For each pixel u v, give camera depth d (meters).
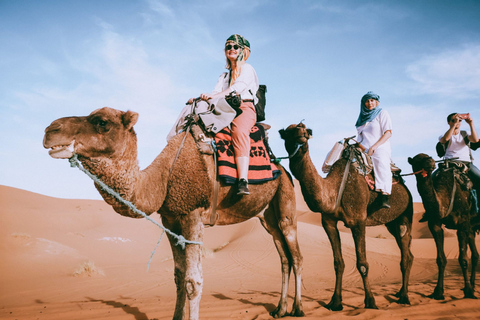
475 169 8.23
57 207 48.28
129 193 3.64
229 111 4.71
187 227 4.35
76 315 6.62
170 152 4.37
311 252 24.81
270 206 6.05
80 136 3.33
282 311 6.15
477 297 7.57
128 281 14.47
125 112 3.68
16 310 7.80
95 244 26.00
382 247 32.44
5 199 45.25
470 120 8.10
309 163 6.05
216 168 4.57
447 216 7.84
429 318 5.86
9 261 16.02
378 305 7.00
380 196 6.87
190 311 4.09
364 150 7.09
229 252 25.16
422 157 7.48
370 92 7.44
